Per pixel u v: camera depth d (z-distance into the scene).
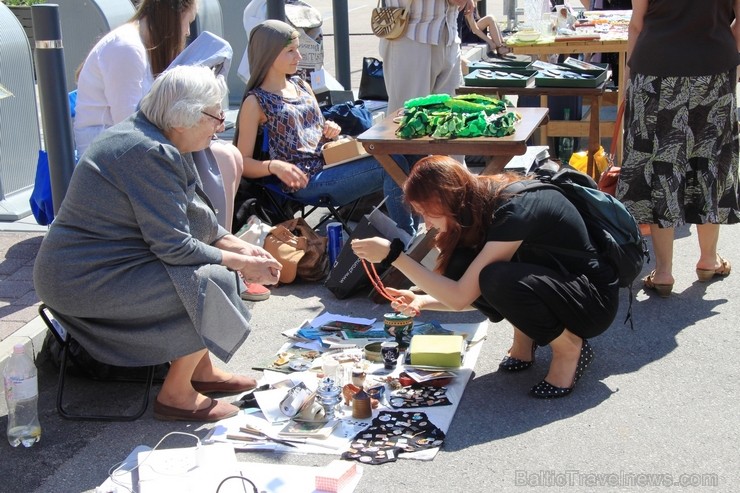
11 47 5.88
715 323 4.56
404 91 6.35
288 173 5.35
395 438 3.53
